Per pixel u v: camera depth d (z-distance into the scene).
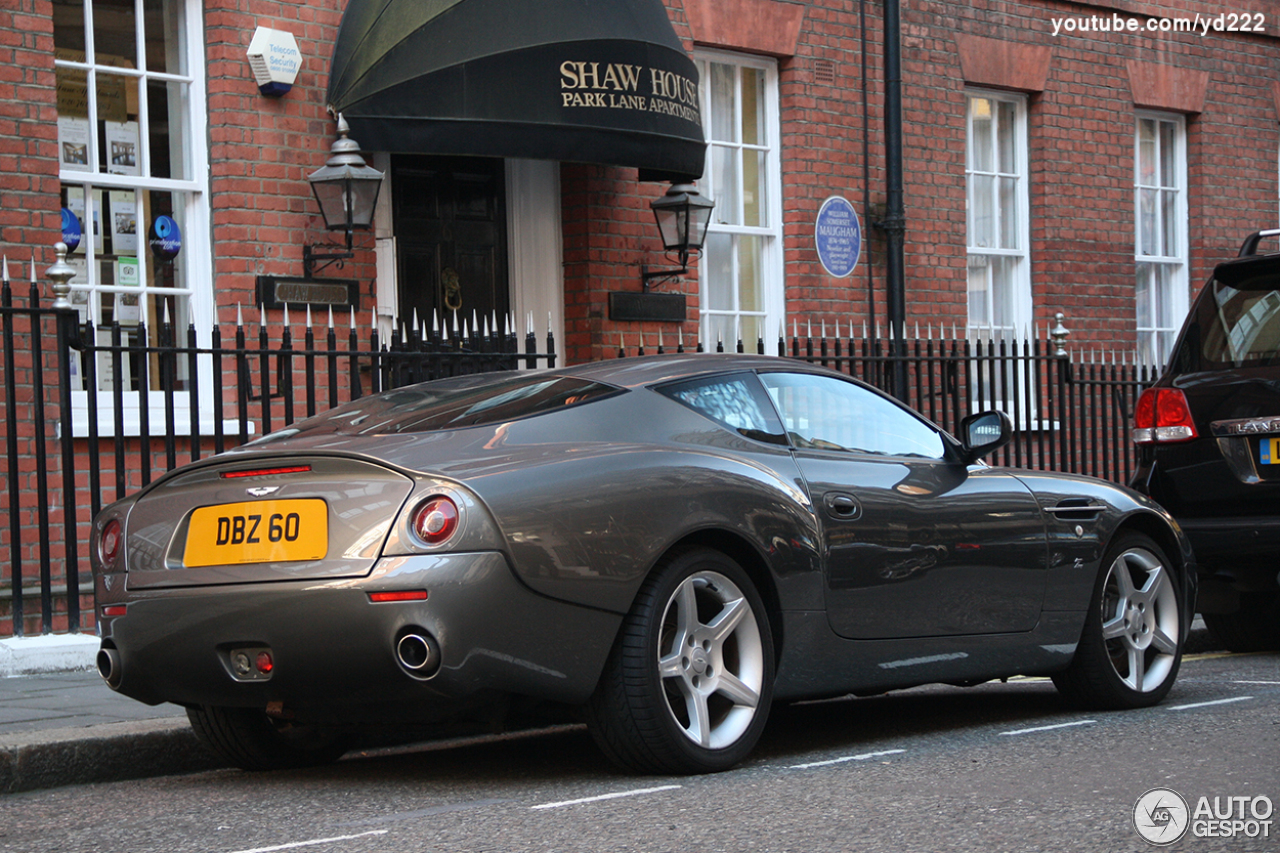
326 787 5.02
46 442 8.59
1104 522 6.27
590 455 4.76
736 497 5.03
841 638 5.32
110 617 4.91
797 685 5.21
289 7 9.62
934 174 13.06
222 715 5.23
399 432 4.90
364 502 4.47
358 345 9.83
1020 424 13.04
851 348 10.86
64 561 8.49
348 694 4.54
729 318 12.05
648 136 9.72
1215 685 7.03
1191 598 6.64
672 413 5.17
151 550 4.81
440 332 10.54
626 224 11.27
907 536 5.54
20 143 8.52
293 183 9.59
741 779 4.81
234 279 9.35
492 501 4.43
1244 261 7.87
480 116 9.15
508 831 4.13
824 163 12.38
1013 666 5.93
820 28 12.37
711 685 4.93
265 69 9.41
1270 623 8.51
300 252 9.62
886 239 12.68
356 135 9.15
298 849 4.02
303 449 4.71
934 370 12.87
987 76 13.45
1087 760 5.04
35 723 5.60
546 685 4.52
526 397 5.07
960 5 13.27
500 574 4.39
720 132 11.99
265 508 4.62
